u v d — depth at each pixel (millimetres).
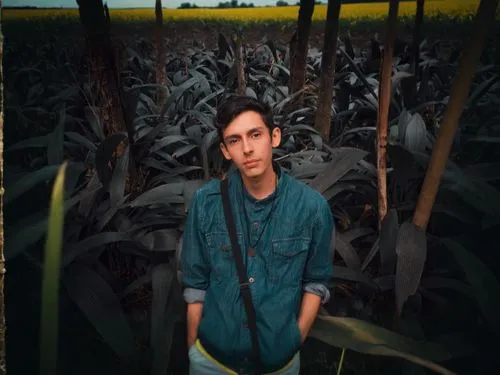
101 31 1576
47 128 2705
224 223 914
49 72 3793
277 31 12359
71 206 1419
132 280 1722
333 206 1862
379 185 1351
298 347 938
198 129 2264
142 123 2604
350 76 3393
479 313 1408
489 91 2770
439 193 1550
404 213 1733
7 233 1268
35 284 1398
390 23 1199
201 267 992
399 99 2699
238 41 2191
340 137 2398
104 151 1408
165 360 1203
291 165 1945
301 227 913
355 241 1795
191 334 1022
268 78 3664
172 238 1518
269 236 908
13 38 9109
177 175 1975
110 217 1506
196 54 5293
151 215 1663
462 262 1234
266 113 859
